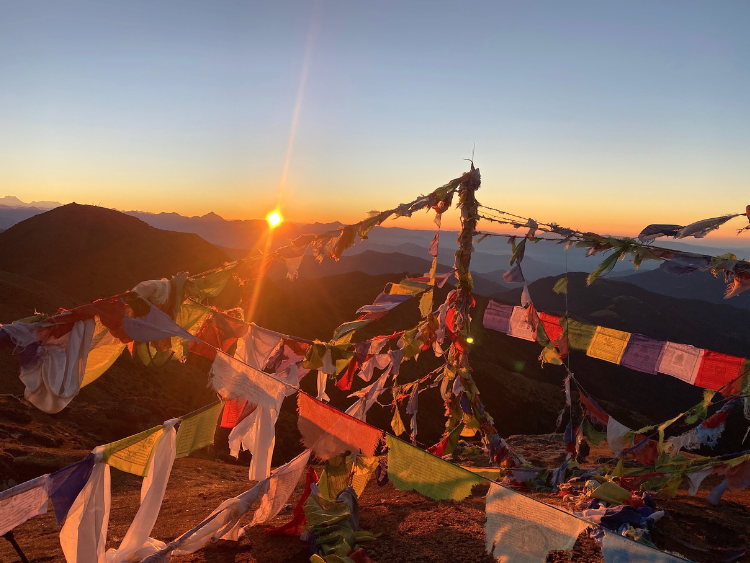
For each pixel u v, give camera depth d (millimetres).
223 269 5156
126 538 4285
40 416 16812
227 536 5215
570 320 7301
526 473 7492
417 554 4887
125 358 36438
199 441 4504
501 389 59031
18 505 3402
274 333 5562
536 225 6715
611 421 7023
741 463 5918
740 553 5078
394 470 4160
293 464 5613
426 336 7109
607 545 3494
